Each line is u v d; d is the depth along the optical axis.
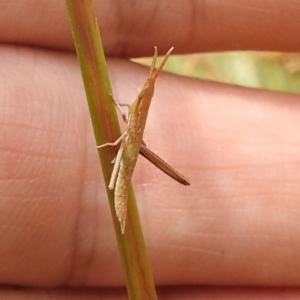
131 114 0.05
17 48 0.06
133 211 0.05
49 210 0.06
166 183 0.06
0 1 0.06
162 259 0.06
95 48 0.05
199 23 0.06
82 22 0.05
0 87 0.06
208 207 0.06
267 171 0.06
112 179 0.05
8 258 0.06
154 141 0.06
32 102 0.06
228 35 0.07
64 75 0.06
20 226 0.06
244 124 0.07
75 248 0.06
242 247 0.07
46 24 0.06
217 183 0.06
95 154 0.06
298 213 0.07
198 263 0.07
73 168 0.06
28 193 0.06
